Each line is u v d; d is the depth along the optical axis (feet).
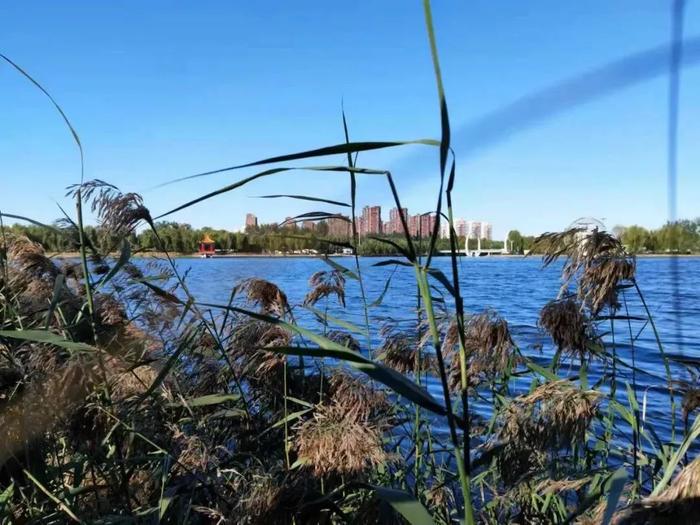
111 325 11.49
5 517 9.06
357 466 7.89
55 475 10.28
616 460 11.30
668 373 10.10
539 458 8.78
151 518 9.31
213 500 9.28
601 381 10.61
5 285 11.86
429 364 12.04
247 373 12.40
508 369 11.28
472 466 6.91
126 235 10.53
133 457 10.25
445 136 4.70
